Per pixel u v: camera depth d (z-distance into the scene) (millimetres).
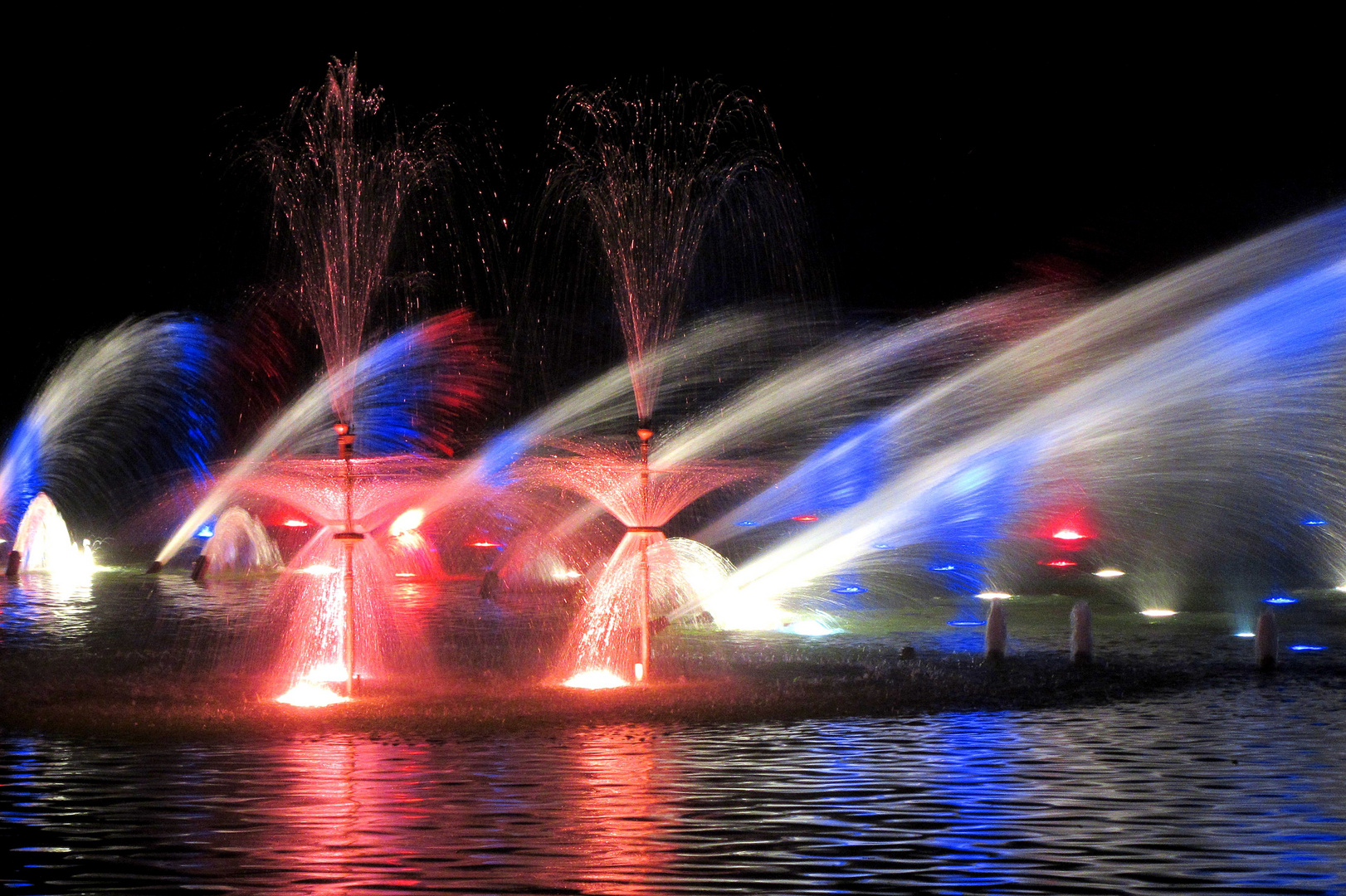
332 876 7543
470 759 10898
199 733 12117
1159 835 8406
